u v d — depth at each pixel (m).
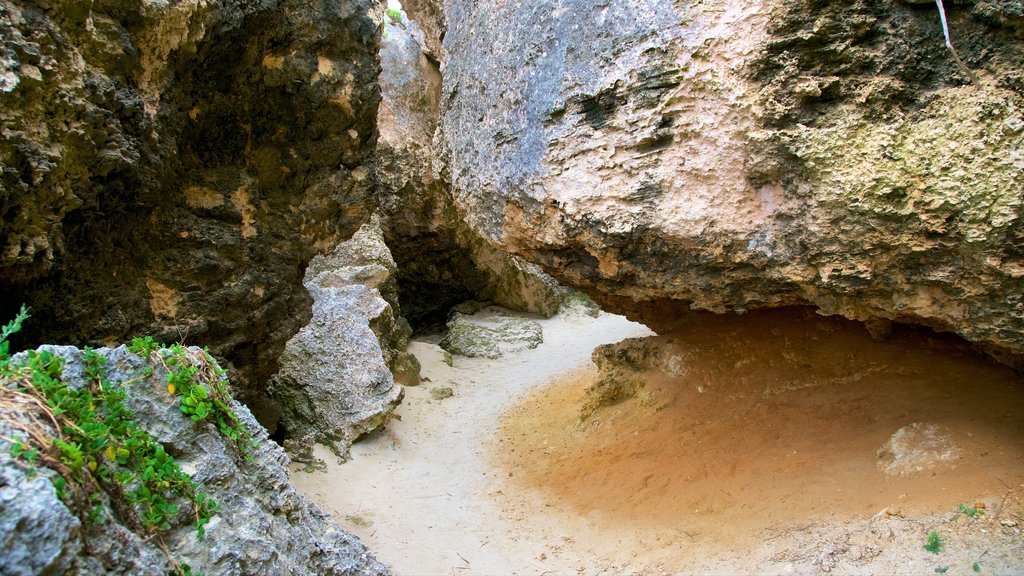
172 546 3.52
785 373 8.89
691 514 7.46
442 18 15.08
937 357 7.87
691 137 6.54
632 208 6.90
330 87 8.18
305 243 8.78
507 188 7.98
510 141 8.01
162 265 6.97
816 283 6.57
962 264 5.79
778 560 6.27
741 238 6.57
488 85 8.52
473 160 8.88
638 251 7.30
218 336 7.72
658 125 6.66
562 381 13.99
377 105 8.92
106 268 6.28
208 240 7.36
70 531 2.73
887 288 6.30
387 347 12.98
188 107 6.83
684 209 6.69
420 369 14.50
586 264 8.07
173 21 6.05
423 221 17.11
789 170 6.21
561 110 7.29
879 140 5.81
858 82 5.99
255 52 7.26
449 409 12.84
